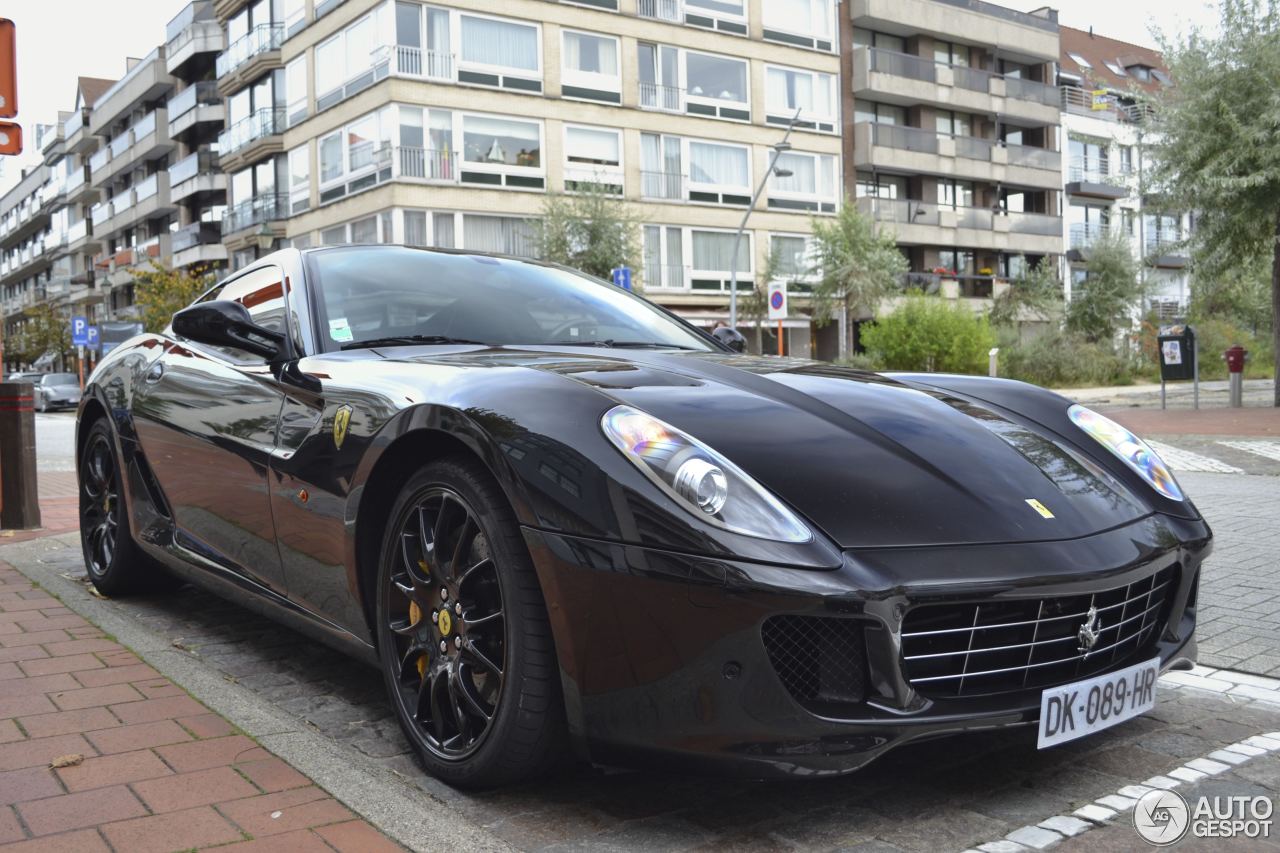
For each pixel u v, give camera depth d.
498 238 27.56
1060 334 30.52
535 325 3.08
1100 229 38.09
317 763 2.23
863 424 2.27
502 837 1.94
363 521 2.37
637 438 1.96
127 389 3.75
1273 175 14.02
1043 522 2.04
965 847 1.88
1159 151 15.35
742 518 1.84
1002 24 38.69
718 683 1.79
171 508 3.41
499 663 2.07
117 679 2.83
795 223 33.06
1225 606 3.74
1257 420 12.91
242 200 35.56
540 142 28.02
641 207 29.73
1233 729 2.50
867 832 1.94
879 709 1.83
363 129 27.39
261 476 2.77
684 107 30.64
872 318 35.22
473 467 2.11
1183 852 1.85
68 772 2.17
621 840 1.92
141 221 50.59
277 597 2.82
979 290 38.50
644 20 29.69
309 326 2.86
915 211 35.69
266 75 33.00
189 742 2.35
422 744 2.22
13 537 5.44
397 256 3.28
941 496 2.02
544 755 2.02
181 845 1.83
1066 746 2.38
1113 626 2.07
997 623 1.92
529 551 1.95
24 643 3.21
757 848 1.88
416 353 2.67
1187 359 15.12
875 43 36.62
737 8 31.64
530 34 27.80
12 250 80.31
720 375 2.49
